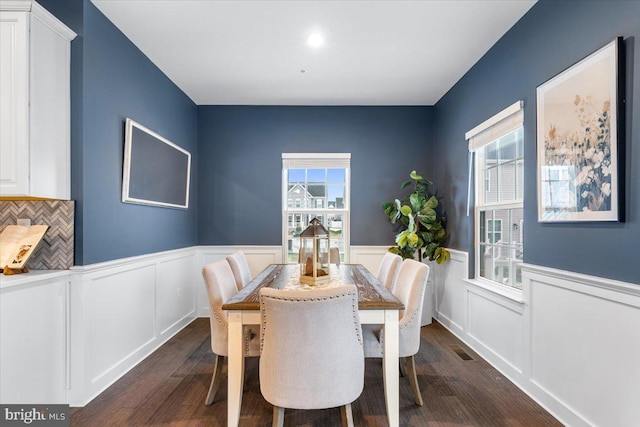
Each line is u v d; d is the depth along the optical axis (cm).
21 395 181
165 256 332
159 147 319
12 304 176
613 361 167
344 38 272
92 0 224
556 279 203
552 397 206
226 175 429
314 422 200
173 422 198
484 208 311
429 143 432
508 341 254
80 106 219
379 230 431
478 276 321
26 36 186
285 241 436
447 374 259
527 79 236
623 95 162
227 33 265
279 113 431
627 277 160
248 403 221
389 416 184
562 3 202
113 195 252
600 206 172
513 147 270
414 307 214
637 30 155
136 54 285
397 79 351
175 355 295
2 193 186
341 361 154
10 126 186
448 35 267
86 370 217
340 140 431
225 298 227
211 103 424
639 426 154
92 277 224
